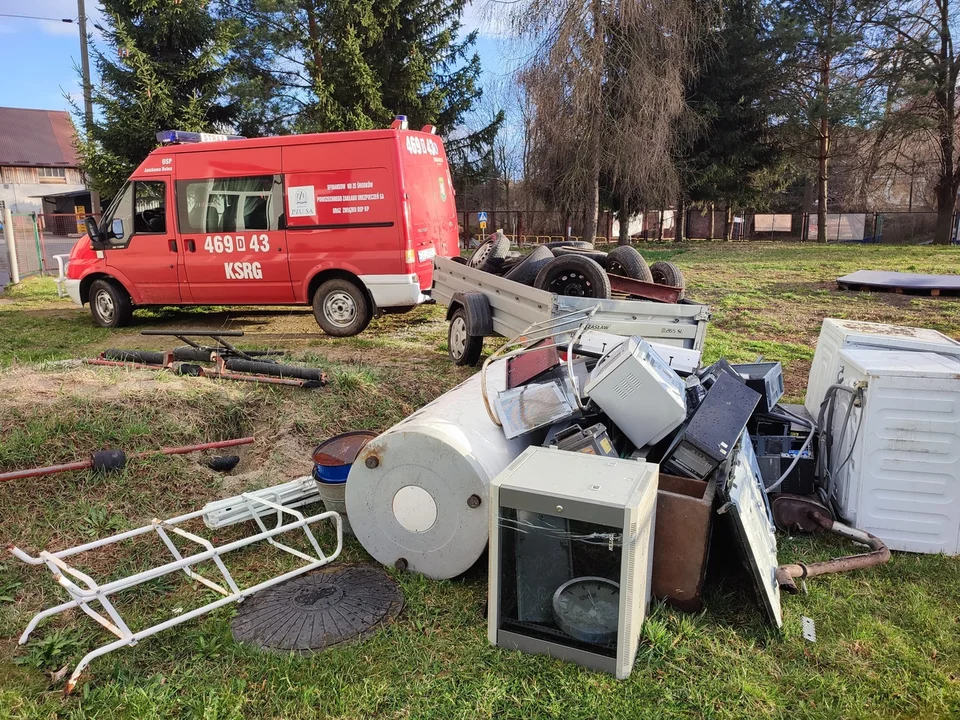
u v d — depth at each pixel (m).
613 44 19.62
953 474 3.86
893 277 13.18
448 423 3.73
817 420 4.63
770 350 8.40
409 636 3.19
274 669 2.94
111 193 17.38
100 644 3.17
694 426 3.54
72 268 9.77
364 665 2.99
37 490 4.36
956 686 2.87
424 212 8.96
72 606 3.06
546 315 5.85
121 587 3.07
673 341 5.74
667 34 19.48
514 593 3.07
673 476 3.48
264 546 4.11
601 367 3.90
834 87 25.00
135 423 5.12
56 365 6.26
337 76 19.25
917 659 3.04
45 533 4.12
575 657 2.97
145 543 4.12
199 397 5.61
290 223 8.74
